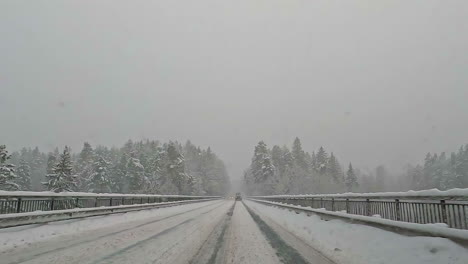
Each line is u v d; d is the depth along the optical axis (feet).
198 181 315.99
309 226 40.50
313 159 314.35
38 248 23.79
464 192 19.76
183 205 107.86
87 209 43.34
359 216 31.30
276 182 263.29
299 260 22.13
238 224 46.14
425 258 18.93
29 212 31.86
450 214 22.30
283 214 63.98
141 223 43.93
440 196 21.94
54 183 139.74
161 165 223.92
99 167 191.72
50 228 32.60
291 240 30.78
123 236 30.96
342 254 23.61
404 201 27.40
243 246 27.43
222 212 74.23
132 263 20.22
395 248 21.86
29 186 198.49
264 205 117.29
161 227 39.88
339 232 31.71
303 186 255.29
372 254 22.24
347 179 290.97
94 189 187.32
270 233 36.09
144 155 231.09
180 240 29.76
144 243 27.35
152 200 80.64
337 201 44.01
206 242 29.27
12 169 119.96
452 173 234.17
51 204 37.42
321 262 21.56
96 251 23.41
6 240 25.68
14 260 20.08
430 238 20.63
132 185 199.93
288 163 274.36
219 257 22.97
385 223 26.13
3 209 31.37
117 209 54.65
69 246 24.94
